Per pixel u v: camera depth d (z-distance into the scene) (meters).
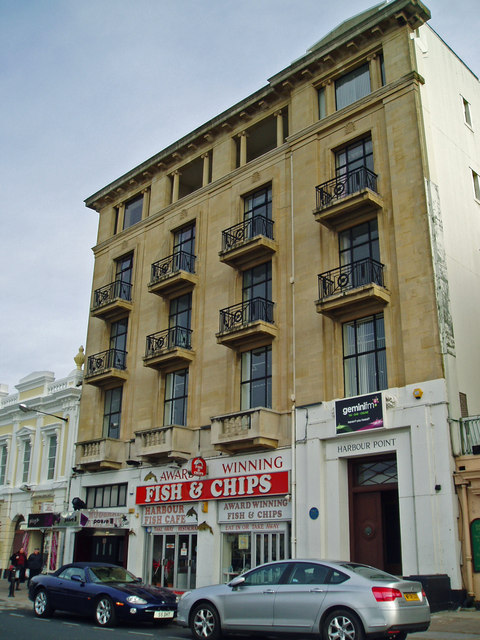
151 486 25.39
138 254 30.47
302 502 20.03
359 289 19.56
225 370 24.14
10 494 35.19
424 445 17.44
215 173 27.80
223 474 22.80
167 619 14.81
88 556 28.31
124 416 28.03
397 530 18.72
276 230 24.09
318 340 21.20
